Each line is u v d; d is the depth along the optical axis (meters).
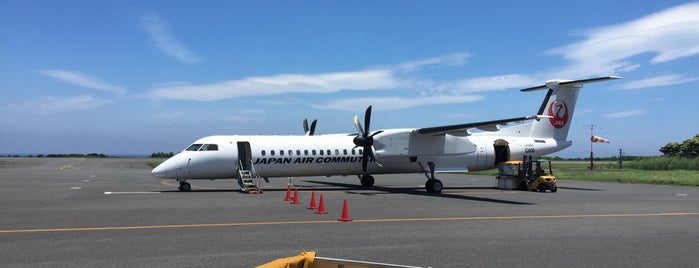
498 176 25.83
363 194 21.36
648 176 36.41
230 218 12.88
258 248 8.85
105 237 9.86
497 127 21.45
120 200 17.52
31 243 9.17
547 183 23.38
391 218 13.14
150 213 13.79
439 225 11.87
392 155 22.88
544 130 27.12
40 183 27.05
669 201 18.56
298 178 36.62
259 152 22.56
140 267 7.31
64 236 9.95
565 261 7.97
